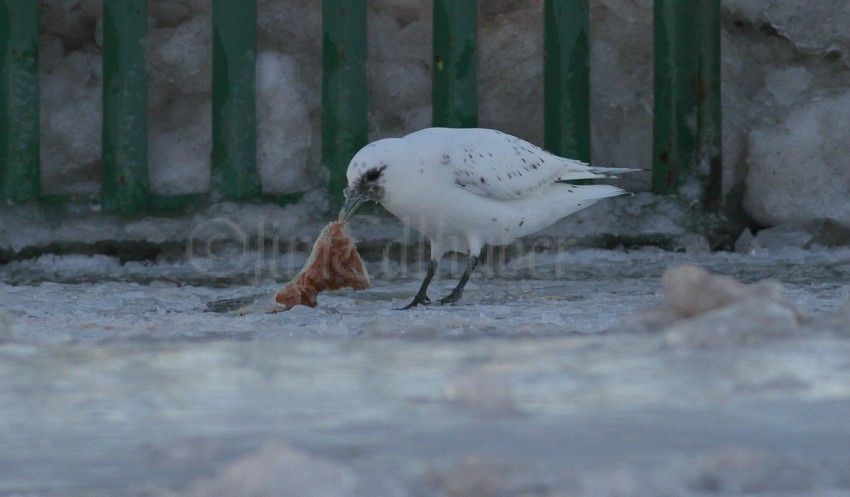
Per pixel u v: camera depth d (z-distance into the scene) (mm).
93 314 9430
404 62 16172
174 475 2979
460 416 3617
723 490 2779
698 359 4594
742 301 5375
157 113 15781
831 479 2826
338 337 6309
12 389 4164
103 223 14742
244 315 9320
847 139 15453
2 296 11148
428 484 2844
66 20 15992
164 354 5051
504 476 2875
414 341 5488
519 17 16141
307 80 15922
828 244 15445
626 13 16141
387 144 10680
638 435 3318
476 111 15164
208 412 3723
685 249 15289
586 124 15398
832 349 4766
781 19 16297
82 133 15570
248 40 15031
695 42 15547
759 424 3418
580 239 15094
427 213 10828
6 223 14555
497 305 10391
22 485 2914
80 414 3727
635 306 9906
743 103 16328
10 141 14766
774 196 15609
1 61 14742
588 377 4223
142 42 14867
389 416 3633
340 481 2639
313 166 15727
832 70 16250
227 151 15070
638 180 16141
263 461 2639
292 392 4070
